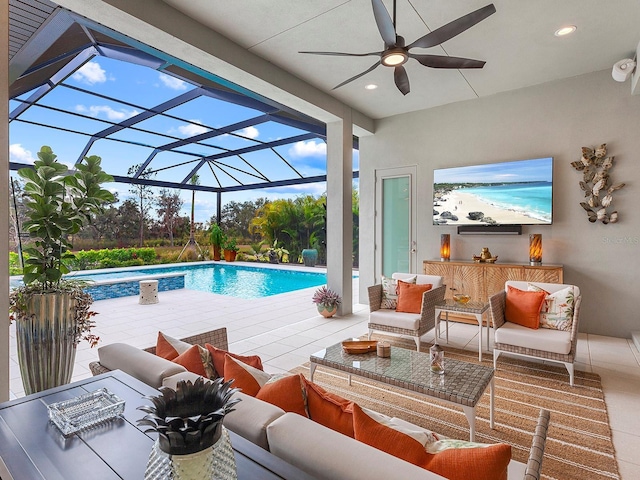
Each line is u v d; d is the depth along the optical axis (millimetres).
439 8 3219
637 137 4309
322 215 12258
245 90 4695
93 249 10438
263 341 4324
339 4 3156
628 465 2035
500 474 929
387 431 1129
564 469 2006
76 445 1094
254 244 13508
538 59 4180
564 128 4730
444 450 1063
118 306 6441
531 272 4578
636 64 3967
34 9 3129
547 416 1247
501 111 5156
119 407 1277
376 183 6348
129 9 2900
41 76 4926
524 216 4941
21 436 1144
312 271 11062
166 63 4637
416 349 4031
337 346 3008
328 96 5180
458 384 2238
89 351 3982
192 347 1782
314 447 1013
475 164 5371
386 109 5828
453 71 4477
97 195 2783
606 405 2734
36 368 2463
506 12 3266
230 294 8359
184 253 12844
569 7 3189
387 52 2961
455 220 5480
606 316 4516
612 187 4430
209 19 3391
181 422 806
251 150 9438
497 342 3404
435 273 5277
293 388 1361
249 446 1084
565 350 3082
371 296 4172
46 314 2463
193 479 807
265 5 3174
